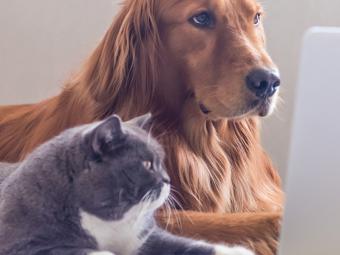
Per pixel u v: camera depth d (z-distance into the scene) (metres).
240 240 1.11
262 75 1.09
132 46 1.20
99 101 1.22
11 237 0.98
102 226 1.06
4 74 1.40
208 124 1.22
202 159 1.23
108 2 1.35
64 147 1.05
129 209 1.07
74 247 1.00
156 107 1.21
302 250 0.61
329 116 0.57
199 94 1.17
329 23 1.40
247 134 1.28
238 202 1.28
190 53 1.16
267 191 1.32
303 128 0.58
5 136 1.29
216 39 1.14
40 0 1.37
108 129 1.02
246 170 1.29
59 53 1.38
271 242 1.11
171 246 1.09
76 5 1.36
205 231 1.14
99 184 1.03
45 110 1.28
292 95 1.35
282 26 1.38
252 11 1.18
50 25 1.38
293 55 1.38
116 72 1.21
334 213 0.59
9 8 1.38
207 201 1.24
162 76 1.20
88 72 1.25
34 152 1.11
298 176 0.59
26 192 1.01
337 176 0.58
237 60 1.12
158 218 1.17
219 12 1.14
